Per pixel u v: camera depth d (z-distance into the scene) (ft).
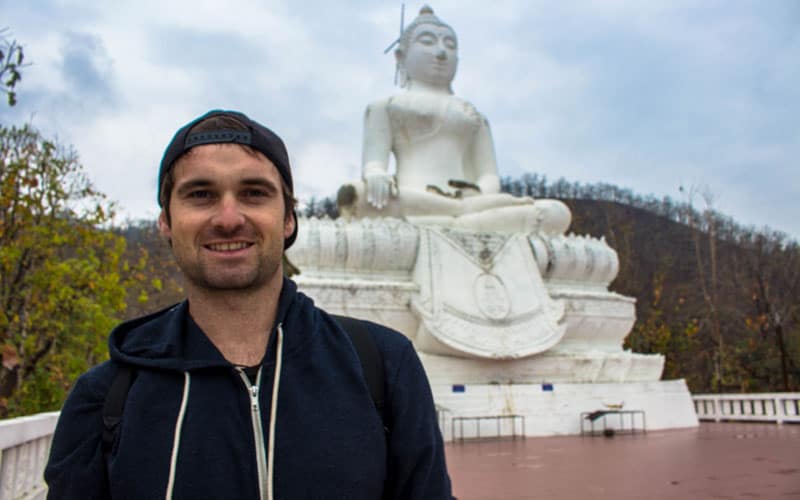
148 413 6.45
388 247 43.24
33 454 19.85
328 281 40.65
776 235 131.54
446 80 57.57
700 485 20.70
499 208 49.01
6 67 28.86
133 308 92.38
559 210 50.01
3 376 49.19
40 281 52.60
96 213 59.26
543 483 21.62
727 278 122.42
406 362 7.25
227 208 7.03
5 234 51.75
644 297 118.32
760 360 83.05
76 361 56.34
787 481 21.24
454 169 53.98
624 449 30.89
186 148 7.22
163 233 7.91
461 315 41.75
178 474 6.17
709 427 43.29
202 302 7.21
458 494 19.95
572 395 40.65
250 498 6.23
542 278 47.39
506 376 41.91
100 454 6.47
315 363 6.83
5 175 54.34
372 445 6.57
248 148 7.29
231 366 6.66
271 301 7.34
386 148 53.26
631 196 196.54
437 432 7.24
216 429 6.41
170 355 6.77
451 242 43.86
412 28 58.59
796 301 94.73
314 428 6.43
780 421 45.16
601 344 47.39
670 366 82.84
